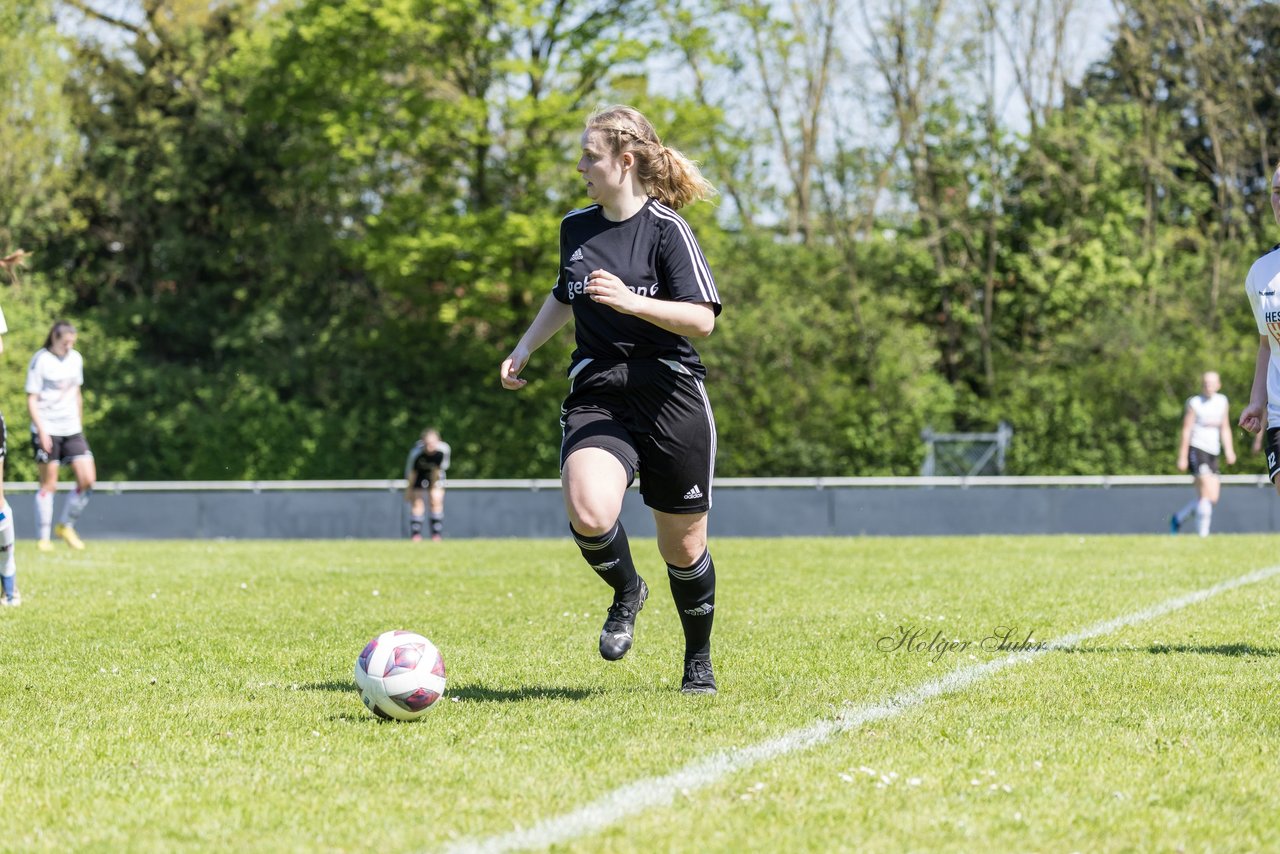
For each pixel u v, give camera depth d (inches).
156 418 3326.8
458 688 543.8
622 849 307.6
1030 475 2901.1
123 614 828.0
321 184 3309.5
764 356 3075.8
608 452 478.0
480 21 2839.6
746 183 3503.9
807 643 679.1
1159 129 3371.1
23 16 3206.2
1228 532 2220.7
